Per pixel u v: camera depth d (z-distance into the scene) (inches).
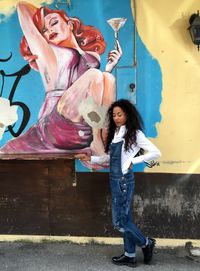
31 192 187.6
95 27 179.6
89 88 181.5
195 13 174.2
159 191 181.3
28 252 178.1
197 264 167.2
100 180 183.9
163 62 177.3
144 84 178.9
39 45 182.5
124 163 157.6
